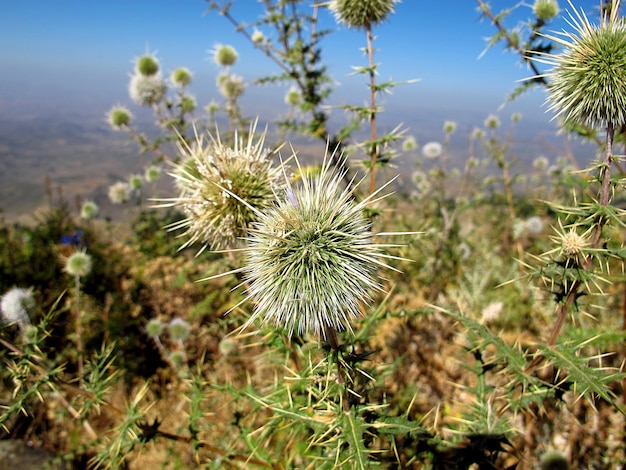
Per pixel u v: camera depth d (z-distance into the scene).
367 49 0.33
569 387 0.23
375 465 0.21
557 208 0.22
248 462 0.28
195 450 0.27
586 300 0.46
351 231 0.19
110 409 0.29
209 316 0.56
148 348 0.55
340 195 0.20
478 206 0.84
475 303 0.52
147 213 0.78
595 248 0.21
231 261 0.30
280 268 0.19
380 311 0.27
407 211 0.77
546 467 0.31
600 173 0.21
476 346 0.26
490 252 0.67
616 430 0.35
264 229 0.19
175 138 0.52
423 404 0.40
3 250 0.63
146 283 0.59
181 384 0.47
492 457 0.25
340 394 0.19
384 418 0.22
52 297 0.55
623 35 0.21
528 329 0.48
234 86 0.66
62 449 0.44
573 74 0.22
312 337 0.27
